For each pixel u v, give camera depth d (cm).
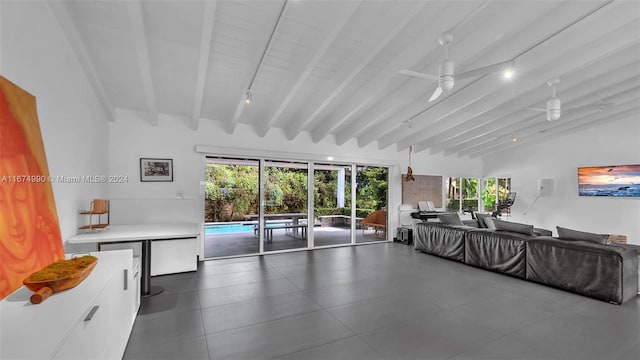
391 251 642
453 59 377
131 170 500
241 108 486
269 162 624
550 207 789
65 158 295
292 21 320
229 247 619
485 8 321
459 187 913
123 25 306
